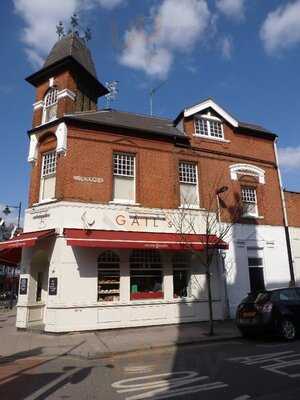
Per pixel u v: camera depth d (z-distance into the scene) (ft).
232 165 60.44
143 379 23.86
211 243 49.01
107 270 47.50
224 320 52.70
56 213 46.57
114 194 50.98
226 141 61.00
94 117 53.72
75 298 44.14
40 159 52.01
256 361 27.78
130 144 53.01
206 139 59.41
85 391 21.56
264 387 21.17
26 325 46.62
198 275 52.75
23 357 32.19
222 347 34.78
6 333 44.55
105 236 45.85
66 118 49.03
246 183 61.16
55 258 45.01
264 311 37.19
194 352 32.65
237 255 56.65
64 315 43.14
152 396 20.27
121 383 23.08
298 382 21.90
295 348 32.53
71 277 44.45
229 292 54.44
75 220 46.57
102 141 51.11
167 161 55.16
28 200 50.98
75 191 47.62
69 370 27.09
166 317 48.91
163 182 53.93
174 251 52.06
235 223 57.88
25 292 47.98
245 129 63.16
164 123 64.28
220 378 23.35
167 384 22.49
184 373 24.95
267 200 62.39
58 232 45.37
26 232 49.19
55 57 58.95
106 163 50.57
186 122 58.85
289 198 65.36
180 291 52.03
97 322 44.52
